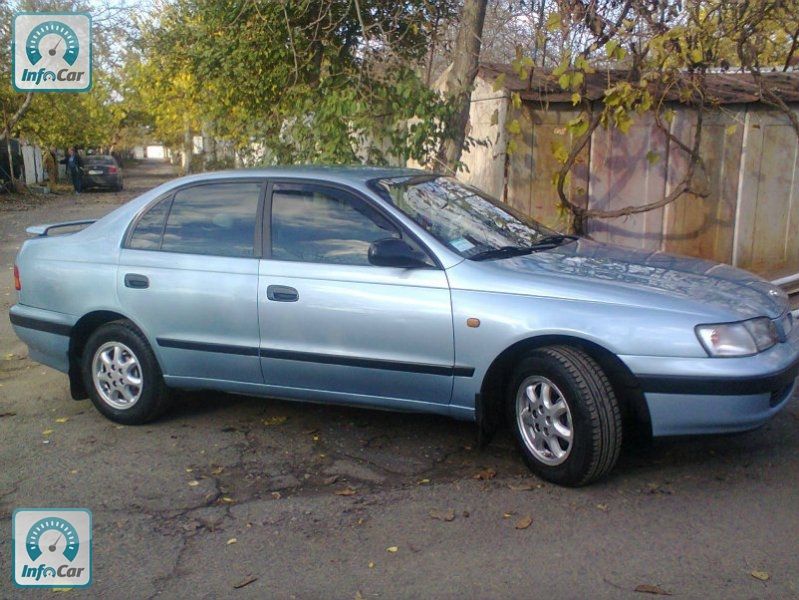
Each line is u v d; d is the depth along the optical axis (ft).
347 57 32.12
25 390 22.39
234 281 17.53
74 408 20.81
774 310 15.57
